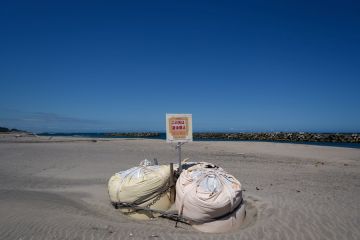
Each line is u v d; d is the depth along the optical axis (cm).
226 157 2044
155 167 823
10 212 720
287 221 710
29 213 717
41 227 624
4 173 1419
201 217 664
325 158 2041
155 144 3222
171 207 780
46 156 2095
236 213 687
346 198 930
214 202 661
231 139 6550
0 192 976
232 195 680
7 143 3341
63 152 2369
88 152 2378
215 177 718
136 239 581
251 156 2108
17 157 2025
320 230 657
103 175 1379
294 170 1502
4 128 8931
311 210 796
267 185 1125
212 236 619
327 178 1284
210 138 7181
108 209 817
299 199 909
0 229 607
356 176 1344
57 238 570
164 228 664
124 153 2312
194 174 731
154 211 738
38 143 3369
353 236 628
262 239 607
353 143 4569
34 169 1541
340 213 773
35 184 1182
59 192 1031
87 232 606
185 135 844
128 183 773
